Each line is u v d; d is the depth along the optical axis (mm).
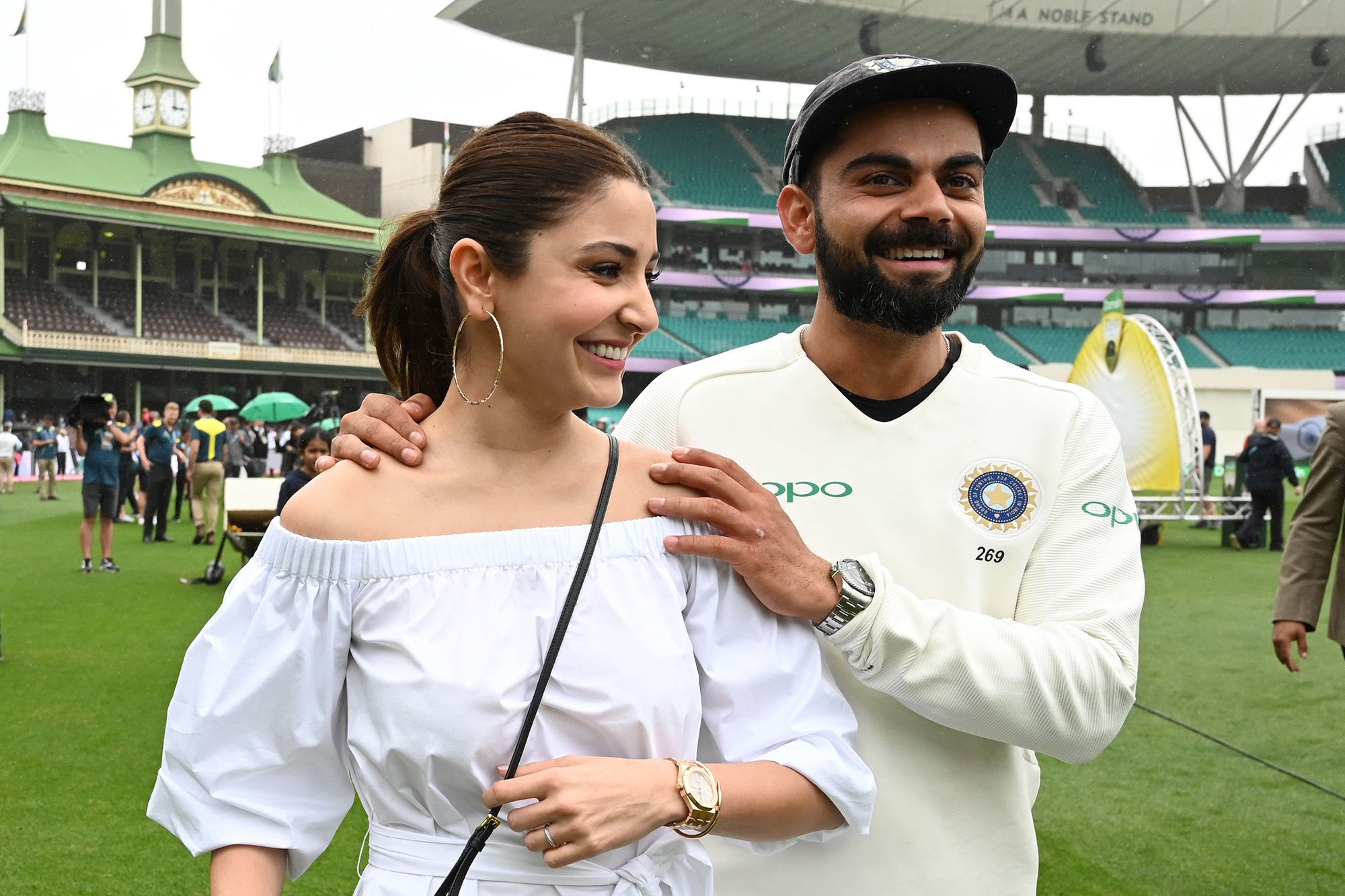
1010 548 1687
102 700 5492
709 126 37562
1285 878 3533
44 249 33062
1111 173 38188
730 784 1246
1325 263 37156
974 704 1509
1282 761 4809
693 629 1365
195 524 13711
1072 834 3930
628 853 1283
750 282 35188
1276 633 3469
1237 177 36875
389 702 1224
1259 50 33281
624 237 1246
